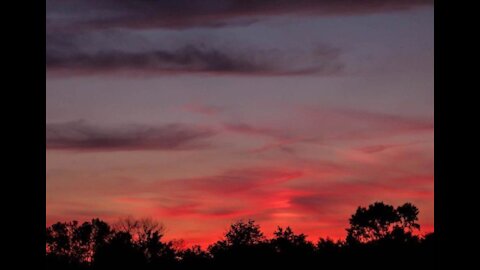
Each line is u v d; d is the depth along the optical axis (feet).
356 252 73.51
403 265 66.39
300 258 76.18
